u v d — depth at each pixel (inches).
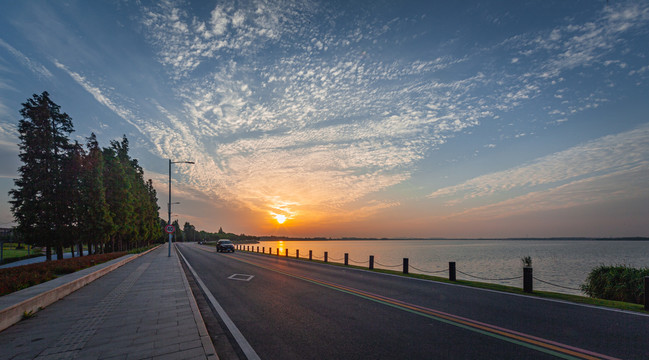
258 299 346.9
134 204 1640.0
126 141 1601.9
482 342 195.3
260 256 1235.2
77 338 201.0
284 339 208.2
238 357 178.1
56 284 352.5
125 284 443.5
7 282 341.7
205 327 224.4
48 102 950.4
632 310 273.6
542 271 1302.9
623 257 2305.6
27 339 199.8
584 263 1732.3
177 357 168.1
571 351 177.6
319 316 266.8
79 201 1013.8
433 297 344.2
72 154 986.1
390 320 250.7
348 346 192.4
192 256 1227.9
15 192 892.6
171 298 337.1
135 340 196.2
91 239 1064.8
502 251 3555.6
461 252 3292.3
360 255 2704.2
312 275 564.1
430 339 202.7
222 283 477.4
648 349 179.9
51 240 917.2
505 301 318.3
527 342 193.6
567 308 284.0
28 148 909.2
